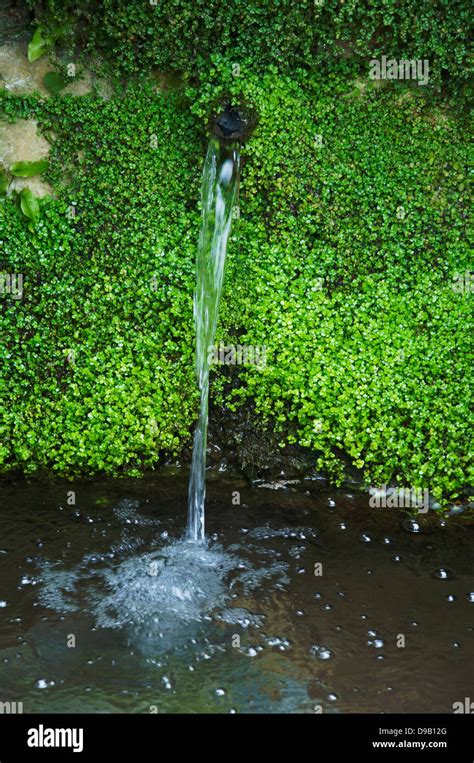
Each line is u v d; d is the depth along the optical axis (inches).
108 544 208.1
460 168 234.1
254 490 241.0
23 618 179.0
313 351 237.5
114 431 240.7
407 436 234.1
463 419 233.1
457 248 237.0
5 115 238.1
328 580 196.2
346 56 231.9
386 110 233.9
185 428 244.7
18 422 241.1
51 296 243.3
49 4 226.7
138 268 241.3
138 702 156.6
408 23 223.1
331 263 239.5
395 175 235.6
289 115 231.5
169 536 213.6
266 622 180.5
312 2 222.2
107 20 225.9
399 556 207.3
